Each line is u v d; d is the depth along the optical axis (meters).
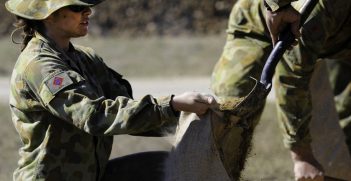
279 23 5.99
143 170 5.57
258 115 5.89
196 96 5.02
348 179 7.30
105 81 5.66
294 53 6.50
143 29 24.42
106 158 5.53
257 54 6.79
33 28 5.36
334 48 6.89
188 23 24.42
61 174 5.27
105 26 24.45
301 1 6.36
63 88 5.01
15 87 5.23
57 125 5.24
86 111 4.94
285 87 6.64
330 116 7.23
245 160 5.39
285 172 9.32
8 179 9.44
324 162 7.23
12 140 11.59
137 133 5.39
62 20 5.29
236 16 7.00
